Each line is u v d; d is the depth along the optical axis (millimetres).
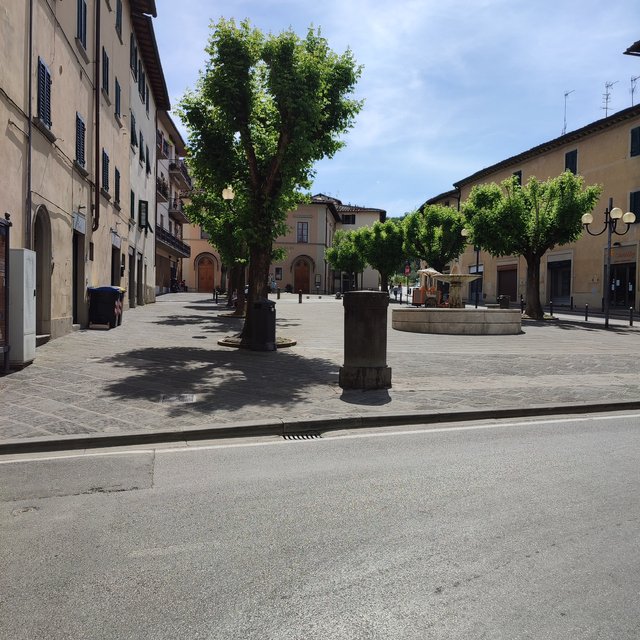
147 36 24344
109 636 2385
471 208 26750
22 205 10586
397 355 12008
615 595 2711
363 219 78812
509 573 2920
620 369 10477
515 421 6711
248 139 13000
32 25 10945
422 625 2459
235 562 3031
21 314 9023
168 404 6902
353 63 13562
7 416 6199
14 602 2645
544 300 36812
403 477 4484
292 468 4742
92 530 3441
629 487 4238
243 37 12227
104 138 17750
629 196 30094
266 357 11234
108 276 18953
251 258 13242
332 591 2740
